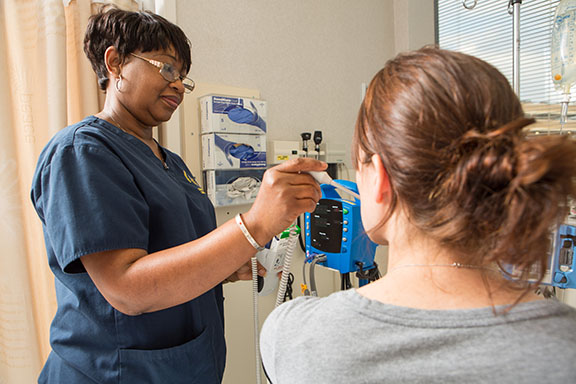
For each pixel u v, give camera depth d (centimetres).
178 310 88
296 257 186
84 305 80
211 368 96
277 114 179
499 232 36
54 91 115
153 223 84
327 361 37
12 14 115
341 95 209
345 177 207
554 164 33
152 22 88
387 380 34
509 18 231
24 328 117
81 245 66
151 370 83
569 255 98
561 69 132
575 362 31
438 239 39
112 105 92
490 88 38
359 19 219
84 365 81
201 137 150
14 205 116
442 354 34
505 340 33
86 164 72
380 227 46
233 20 160
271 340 44
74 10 123
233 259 69
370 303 40
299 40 187
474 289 39
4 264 115
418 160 38
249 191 159
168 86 92
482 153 35
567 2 129
